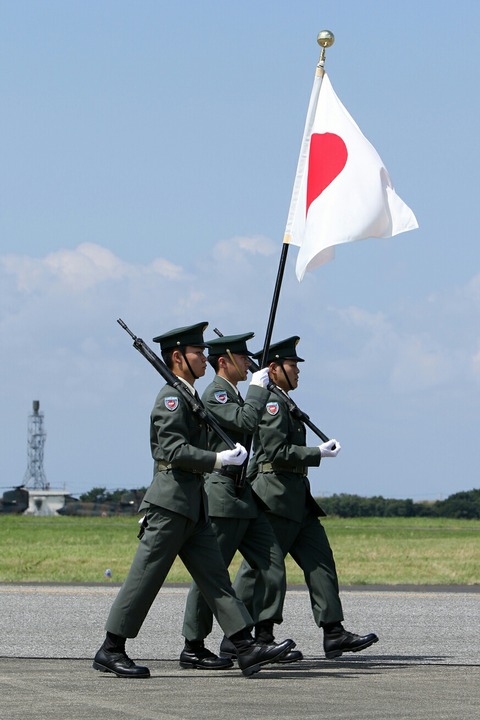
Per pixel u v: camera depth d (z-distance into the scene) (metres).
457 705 20.41
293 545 29.30
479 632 34.22
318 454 28.81
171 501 24.95
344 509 194.75
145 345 25.64
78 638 31.94
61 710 19.64
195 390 26.12
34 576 53.88
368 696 21.56
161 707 20.06
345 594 45.84
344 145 31.14
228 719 18.75
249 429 26.80
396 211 31.39
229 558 27.89
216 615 25.17
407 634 33.75
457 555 72.19
